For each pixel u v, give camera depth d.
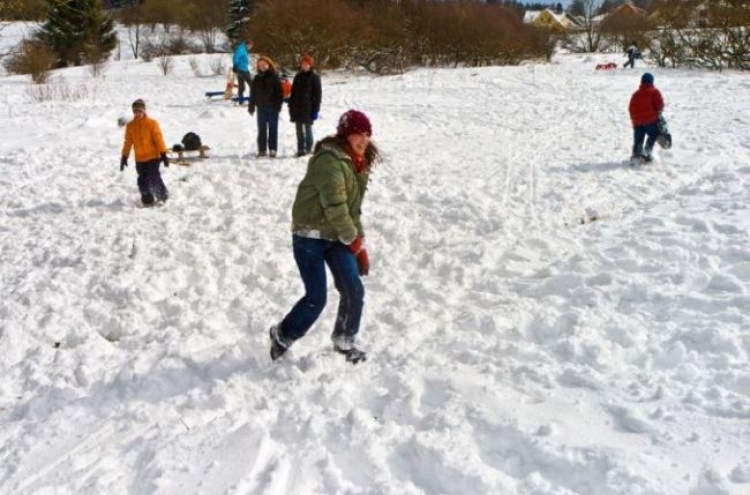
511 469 3.44
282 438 3.79
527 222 7.72
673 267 5.66
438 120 16.66
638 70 29.06
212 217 8.04
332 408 4.04
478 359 4.50
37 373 4.76
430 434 3.64
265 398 4.17
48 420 4.12
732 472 3.13
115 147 12.38
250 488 3.32
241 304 5.77
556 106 18.75
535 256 6.52
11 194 9.39
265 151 11.48
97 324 5.55
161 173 10.14
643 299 5.18
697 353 4.31
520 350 4.57
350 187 4.31
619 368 4.27
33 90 22.86
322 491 3.33
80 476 3.52
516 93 22.09
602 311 5.03
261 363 4.67
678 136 13.00
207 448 3.67
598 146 12.54
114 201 9.01
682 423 3.55
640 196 8.70
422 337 5.01
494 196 9.03
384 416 3.97
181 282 6.30
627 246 6.32
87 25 38.16
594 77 26.41
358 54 32.19
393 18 33.88
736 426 3.46
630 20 49.38
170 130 14.11
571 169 10.51
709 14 29.41
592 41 53.59
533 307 5.26
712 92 20.47
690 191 8.53
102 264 6.61
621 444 3.45
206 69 33.44
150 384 4.47
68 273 6.36
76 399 4.39
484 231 7.58
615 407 3.77
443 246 7.09
